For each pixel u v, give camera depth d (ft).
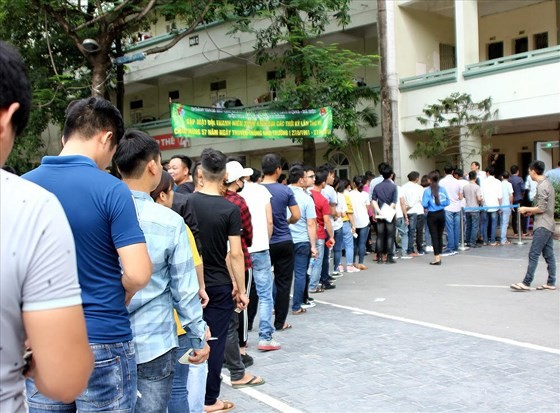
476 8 52.70
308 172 26.89
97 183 7.61
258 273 18.97
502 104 49.06
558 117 48.37
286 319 23.53
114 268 7.69
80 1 48.24
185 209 12.83
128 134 9.63
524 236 49.90
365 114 56.85
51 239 4.38
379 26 53.36
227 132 46.50
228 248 14.73
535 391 14.47
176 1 45.34
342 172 66.80
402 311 24.32
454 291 28.22
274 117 48.11
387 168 38.63
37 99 48.08
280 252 20.98
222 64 73.00
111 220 7.57
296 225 24.13
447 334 20.18
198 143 73.61
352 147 61.67
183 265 9.40
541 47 59.57
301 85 49.49
